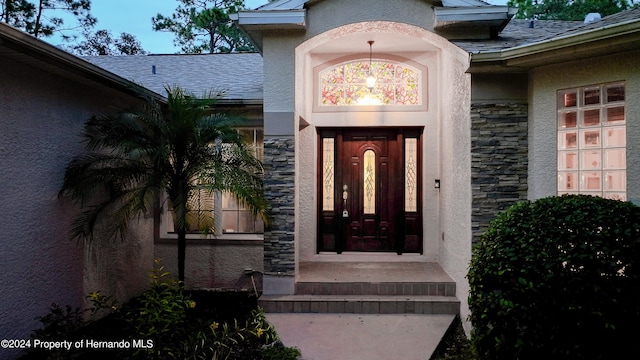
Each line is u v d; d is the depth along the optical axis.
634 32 3.85
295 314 5.73
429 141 7.53
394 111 7.59
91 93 5.73
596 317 3.24
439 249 7.33
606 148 4.52
